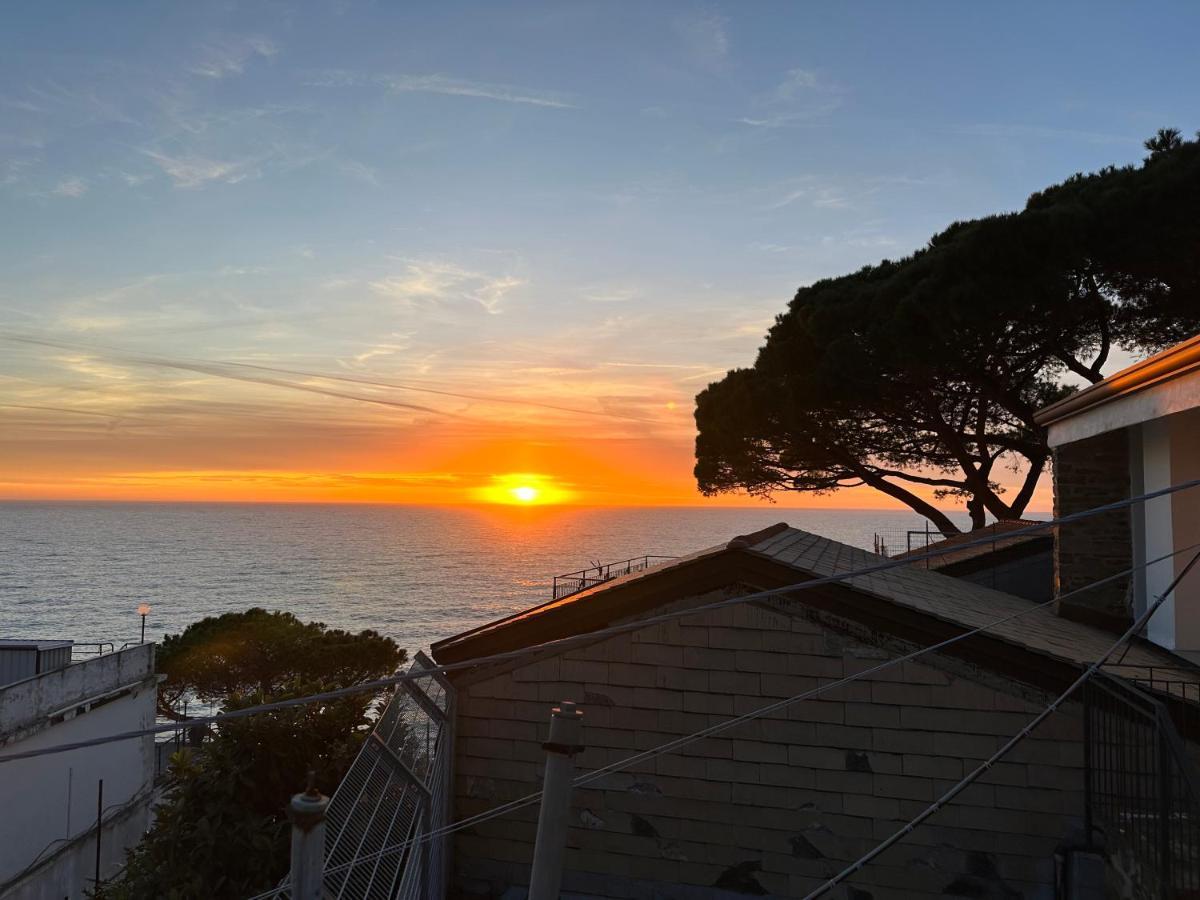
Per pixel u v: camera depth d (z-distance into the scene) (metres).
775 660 8.20
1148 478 11.10
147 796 21.56
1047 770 7.66
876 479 27.66
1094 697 7.40
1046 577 15.97
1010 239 19.34
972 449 25.86
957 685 7.89
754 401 26.67
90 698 19.05
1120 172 20.41
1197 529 9.98
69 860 17.70
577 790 8.51
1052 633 9.42
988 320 19.72
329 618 138.38
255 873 6.82
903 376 23.38
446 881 8.27
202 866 6.72
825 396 24.55
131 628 126.06
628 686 8.49
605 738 8.50
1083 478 11.82
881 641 8.04
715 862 8.16
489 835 8.66
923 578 11.98
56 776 17.73
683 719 8.35
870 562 11.61
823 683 8.09
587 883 8.40
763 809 8.12
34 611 145.12
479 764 8.79
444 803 8.09
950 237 23.91
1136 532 11.35
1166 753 5.66
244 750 7.75
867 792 7.95
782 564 8.16
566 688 8.63
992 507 24.69
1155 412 8.43
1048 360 22.16
